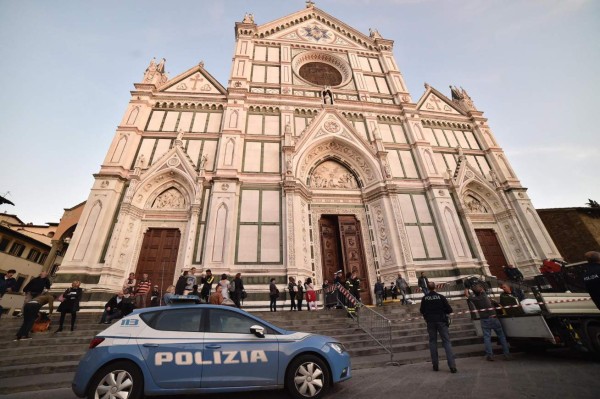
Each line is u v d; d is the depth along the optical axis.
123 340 5.19
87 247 15.63
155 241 17.66
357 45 30.84
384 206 20.44
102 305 14.43
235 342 5.46
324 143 22.72
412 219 20.48
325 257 20.02
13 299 27.28
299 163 20.86
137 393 4.92
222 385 5.18
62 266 14.96
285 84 25.30
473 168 23.47
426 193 21.77
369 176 22.33
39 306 9.99
